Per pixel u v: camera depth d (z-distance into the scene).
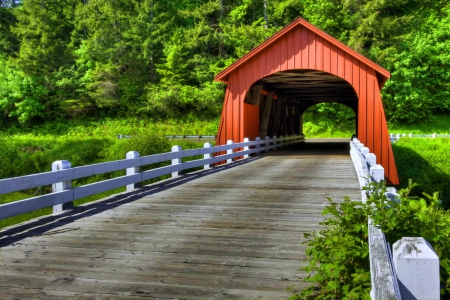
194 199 8.10
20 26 44.84
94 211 7.03
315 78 18.73
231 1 46.41
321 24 41.56
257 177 11.11
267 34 39.94
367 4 40.69
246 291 3.71
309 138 39.38
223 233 5.66
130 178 8.89
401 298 2.03
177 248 4.99
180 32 43.53
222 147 13.91
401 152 22.16
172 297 3.59
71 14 49.19
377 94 15.26
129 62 42.88
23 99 43.66
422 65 39.53
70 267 4.33
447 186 19.62
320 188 9.20
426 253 2.02
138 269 4.27
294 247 5.00
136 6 44.50
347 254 3.14
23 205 5.95
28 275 4.10
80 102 43.12
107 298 3.56
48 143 24.45
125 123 42.44
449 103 39.03
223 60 42.00
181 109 43.09
